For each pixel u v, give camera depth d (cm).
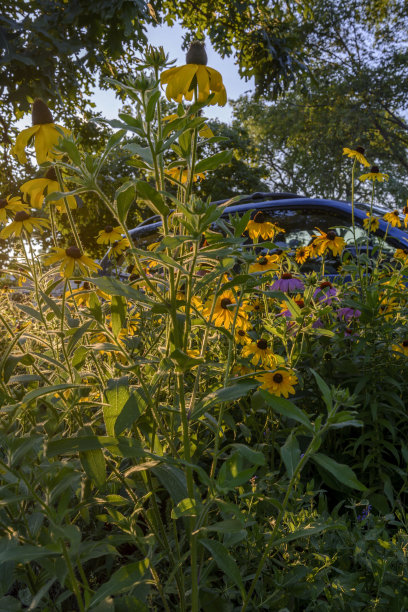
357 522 176
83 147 1130
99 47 773
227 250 122
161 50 114
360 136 2431
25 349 153
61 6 692
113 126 111
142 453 108
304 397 244
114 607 108
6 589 102
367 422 233
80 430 118
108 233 283
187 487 116
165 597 130
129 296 112
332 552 163
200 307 189
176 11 1134
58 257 151
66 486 95
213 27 1046
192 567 116
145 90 112
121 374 160
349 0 2327
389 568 151
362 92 2372
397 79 2312
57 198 108
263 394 105
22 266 154
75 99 958
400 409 243
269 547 123
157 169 113
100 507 156
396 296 274
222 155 119
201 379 212
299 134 2666
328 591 143
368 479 231
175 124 113
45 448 105
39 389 105
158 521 136
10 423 100
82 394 139
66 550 92
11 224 175
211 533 151
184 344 118
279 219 561
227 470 102
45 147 154
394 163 2561
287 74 1078
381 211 539
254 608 138
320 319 260
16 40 662
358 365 247
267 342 248
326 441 242
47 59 678
